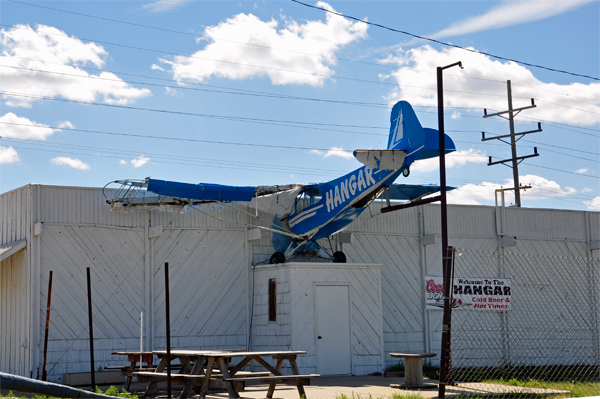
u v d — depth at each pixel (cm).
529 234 2023
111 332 1474
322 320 1530
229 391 937
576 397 958
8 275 1505
